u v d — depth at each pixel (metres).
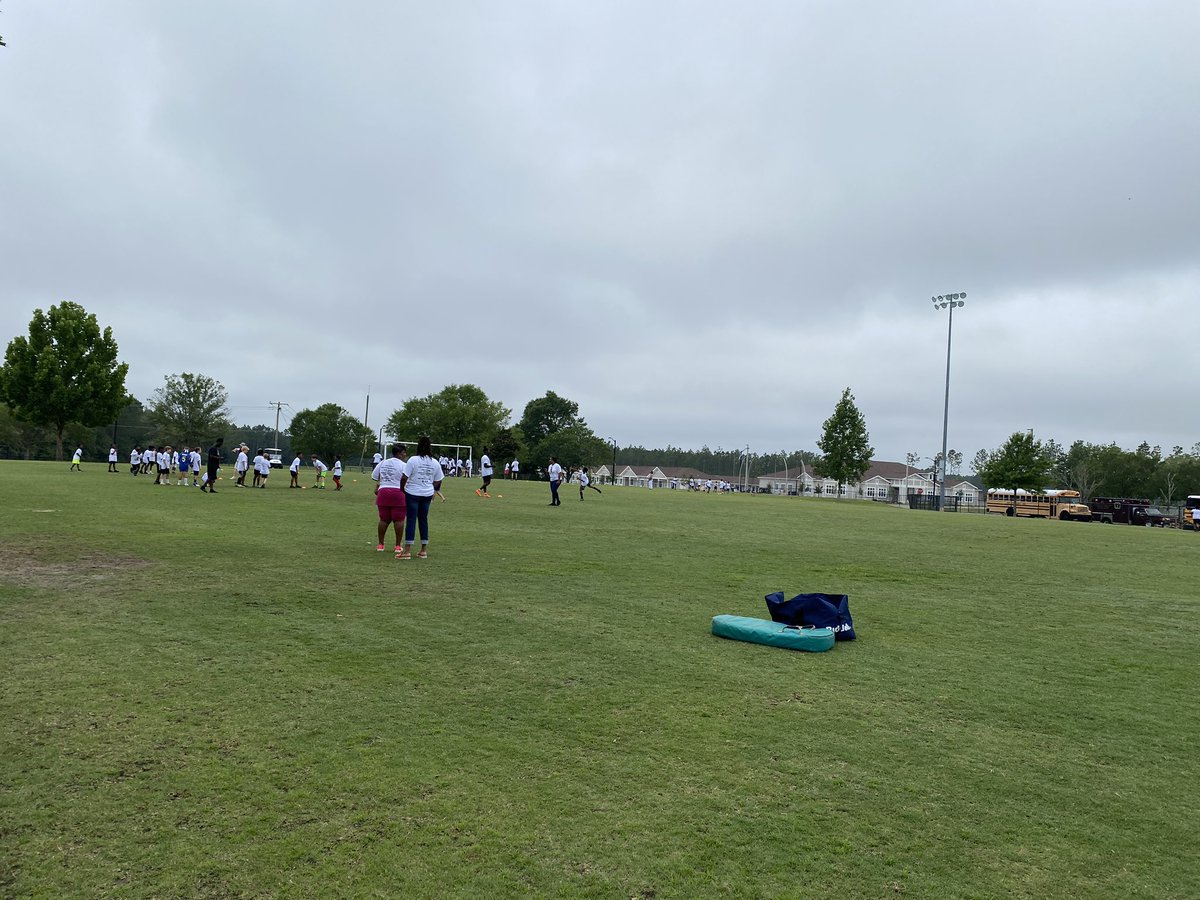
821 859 3.39
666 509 30.33
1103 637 8.39
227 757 4.20
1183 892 3.25
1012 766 4.54
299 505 22.39
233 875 3.10
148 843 3.31
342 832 3.46
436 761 4.26
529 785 4.01
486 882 3.11
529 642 7.00
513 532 17.25
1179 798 4.18
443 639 6.98
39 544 11.77
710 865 3.31
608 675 6.07
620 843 3.46
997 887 3.23
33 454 93.94
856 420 69.19
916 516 39.22
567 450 115.00
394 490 11.86
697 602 9.34
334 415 123.62
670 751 4.55
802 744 4.75
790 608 7.75
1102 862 3.47
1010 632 8.48
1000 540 22.78
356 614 7.84
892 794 4.09
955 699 5.82
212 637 6.68
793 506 42.22
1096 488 110.44
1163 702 5.94
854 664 6.77
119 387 71.12
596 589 9.95
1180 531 42.84
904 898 3.12
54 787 3.77
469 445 109.31
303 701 5.15
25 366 67.25
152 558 10.90
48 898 2.89
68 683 5.29
